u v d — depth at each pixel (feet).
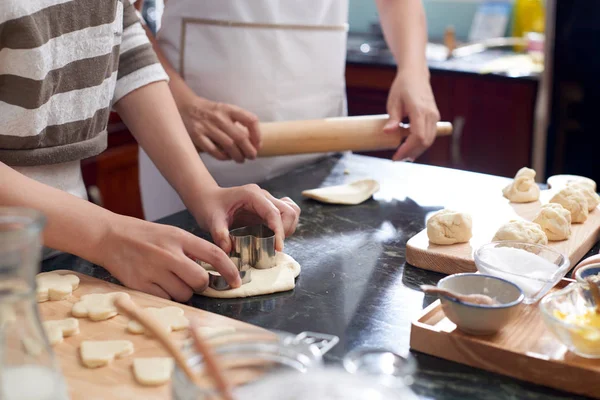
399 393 2.15
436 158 9.15
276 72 5.53
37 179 3.71
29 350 1.89
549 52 7.88
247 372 2.02
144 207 6.26
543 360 2.46
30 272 1.92
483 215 4.21
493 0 10.66
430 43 10.57
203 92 5.52
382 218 4.26
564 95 7.95
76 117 3.76
